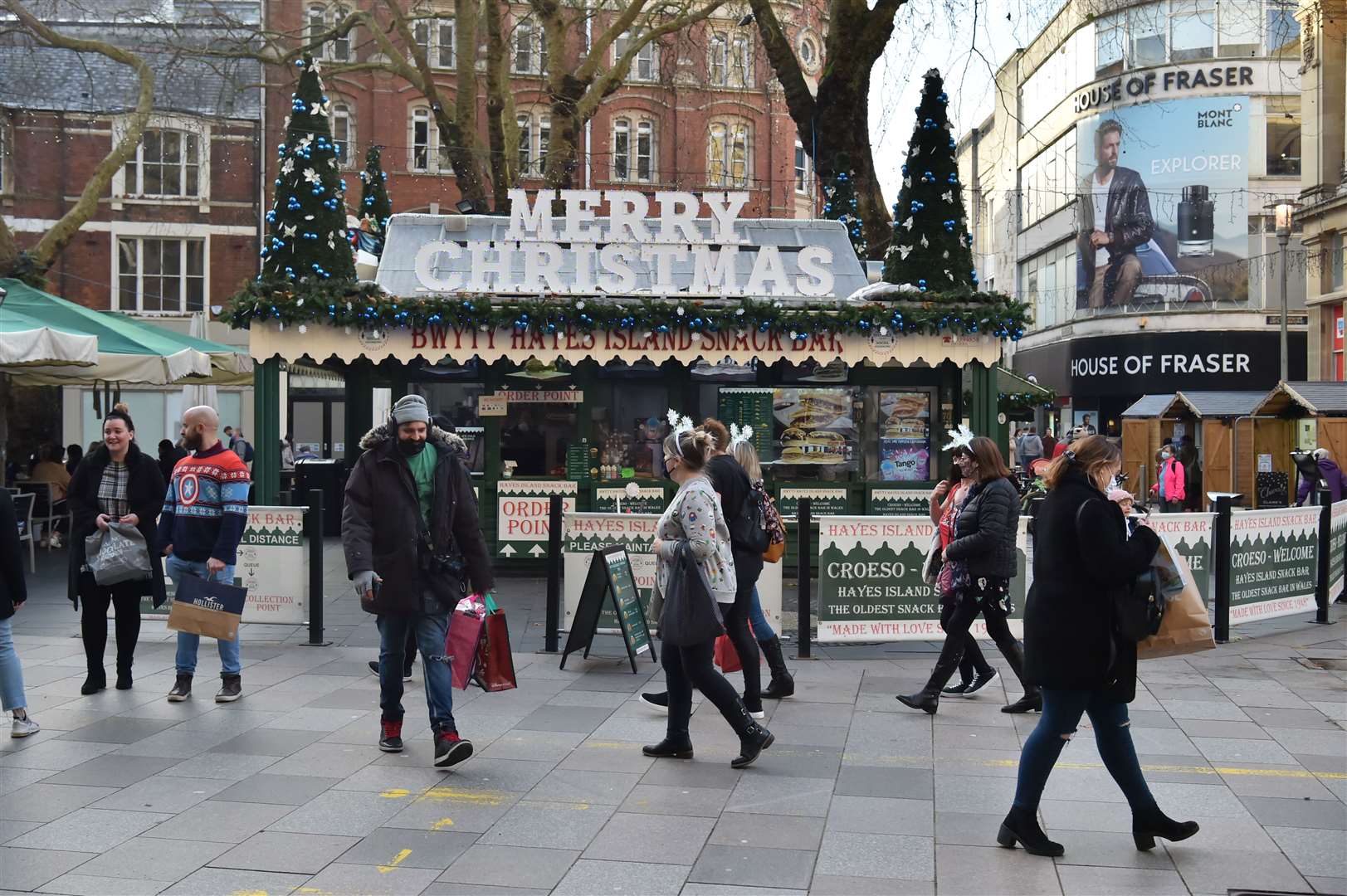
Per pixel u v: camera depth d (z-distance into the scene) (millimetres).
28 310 15305
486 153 22234
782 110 42188
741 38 27891
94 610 8344
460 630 6473
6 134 31406
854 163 19125
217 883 4891
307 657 9750
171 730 7352
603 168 41156
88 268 33344
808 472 15125
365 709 7938
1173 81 40562
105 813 5766
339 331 13805
